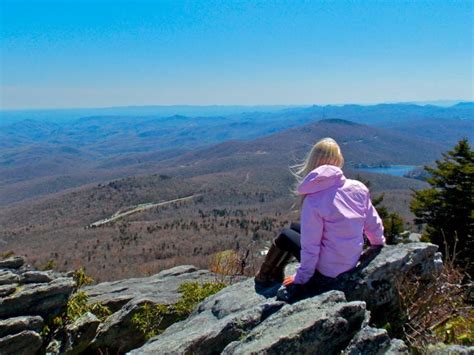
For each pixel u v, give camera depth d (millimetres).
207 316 5637
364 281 4973
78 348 8172
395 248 5523
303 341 3975
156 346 4922
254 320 4719
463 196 21438
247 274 10422
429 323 5199
